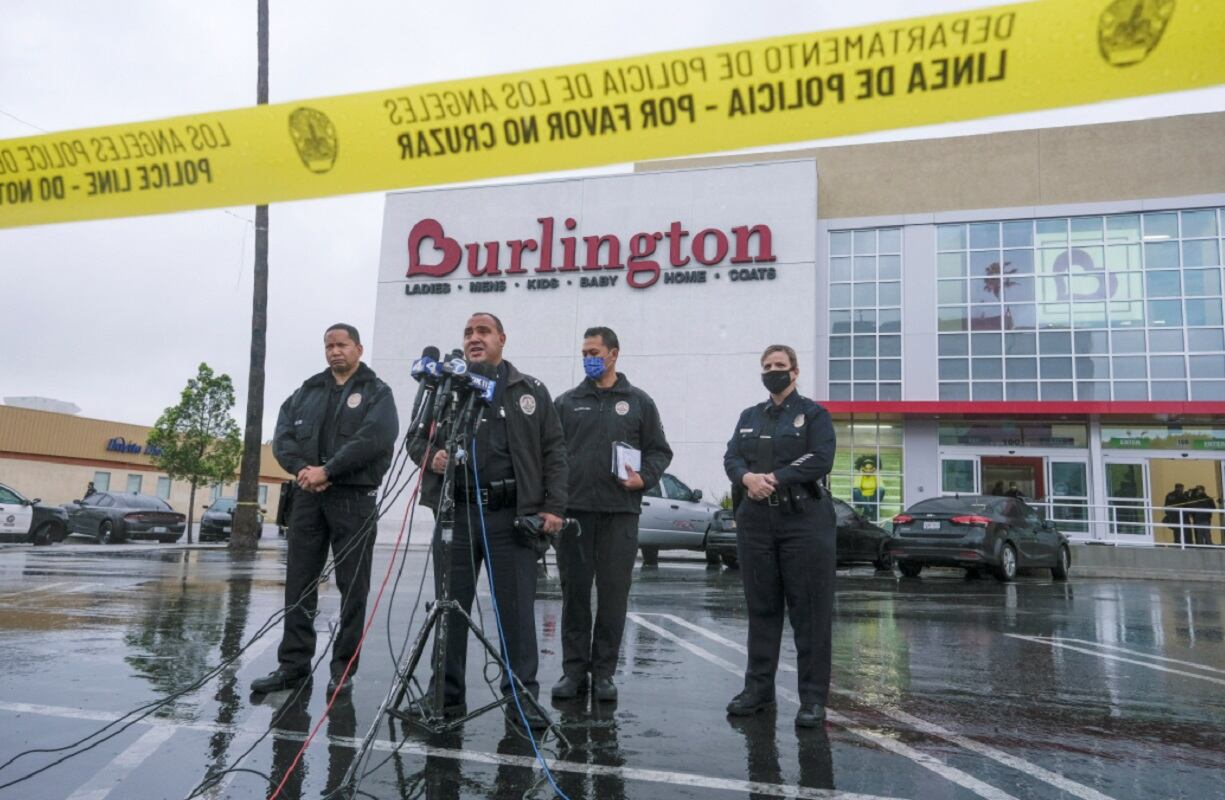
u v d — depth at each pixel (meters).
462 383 3.56
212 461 27.14
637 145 2.98
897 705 4.46
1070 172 20.86
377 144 3.28
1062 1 2.57
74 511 23.02
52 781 3.01
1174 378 19.64
